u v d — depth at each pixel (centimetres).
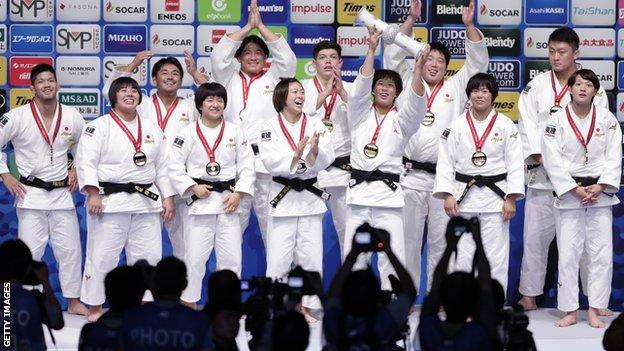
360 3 2545
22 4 2522
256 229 2539
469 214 2333
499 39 2550
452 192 2345
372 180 2311
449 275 1443
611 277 2367
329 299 1473
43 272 1639
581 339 2205
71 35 2533
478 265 1476
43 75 2355
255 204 2461
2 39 2523
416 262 2480
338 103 2438
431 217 2439
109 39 2538
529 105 2456
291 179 2297
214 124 2350
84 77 2541
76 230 2431
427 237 2484
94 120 2322
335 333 1456
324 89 2447
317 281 1576
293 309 1562
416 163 2438
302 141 2202
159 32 2541
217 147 2333
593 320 2339
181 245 2434
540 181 2445
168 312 1452
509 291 2561
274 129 2291
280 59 2452
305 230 2298
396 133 2305
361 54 2556
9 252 1602
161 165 2356
